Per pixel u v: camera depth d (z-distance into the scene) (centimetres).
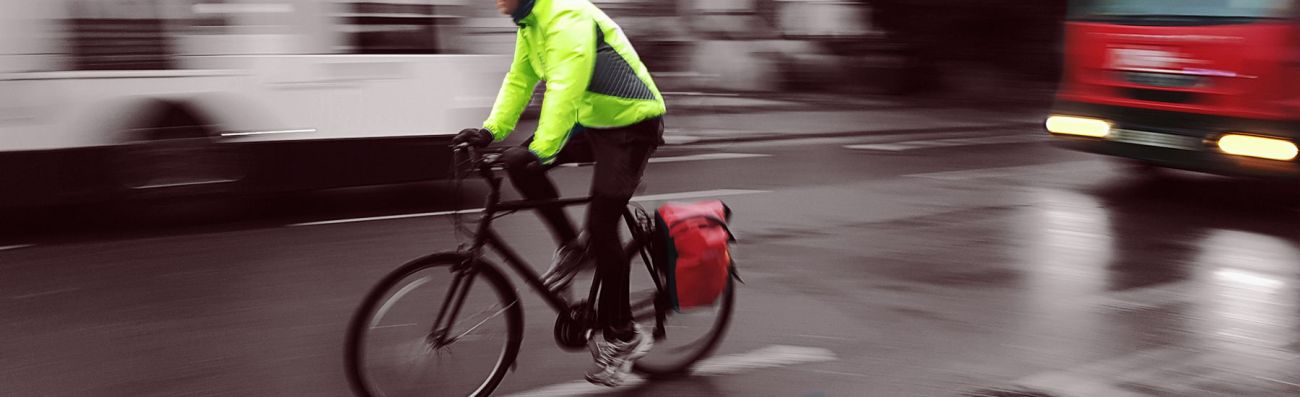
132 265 581
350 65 734
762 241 651
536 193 365
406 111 756
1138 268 587
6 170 649
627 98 354
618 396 390
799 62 1828
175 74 686
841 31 1881
